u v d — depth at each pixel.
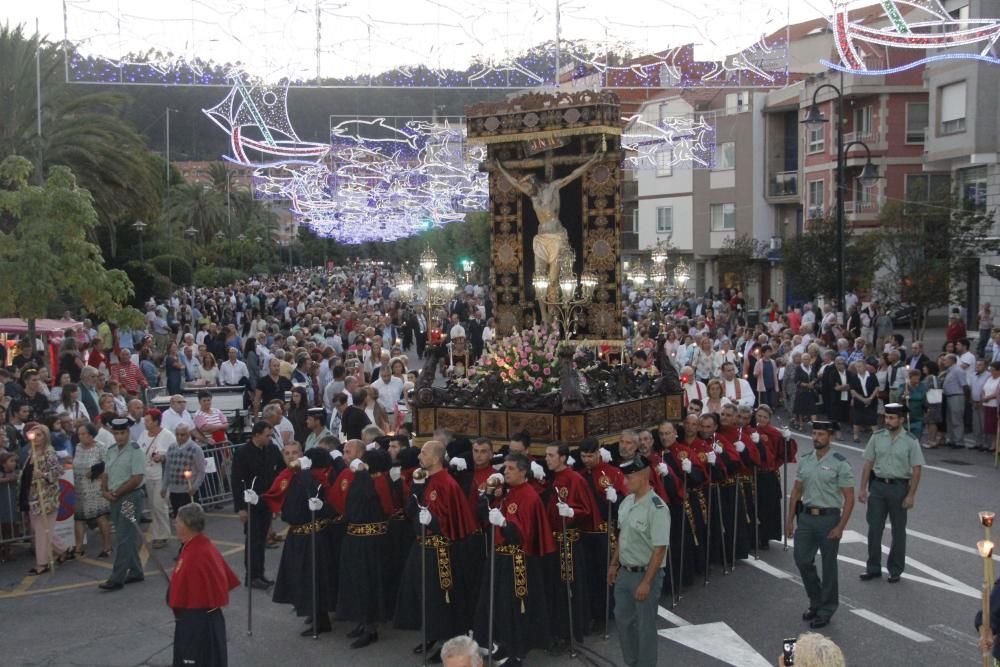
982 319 27.81
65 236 20.95
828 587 9.77
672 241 53.78
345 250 105.56
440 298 13.84
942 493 15.33
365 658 9.28
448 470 9.98
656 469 10.27
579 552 9.47
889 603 10.47
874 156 39.00
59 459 12.73
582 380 11.41
